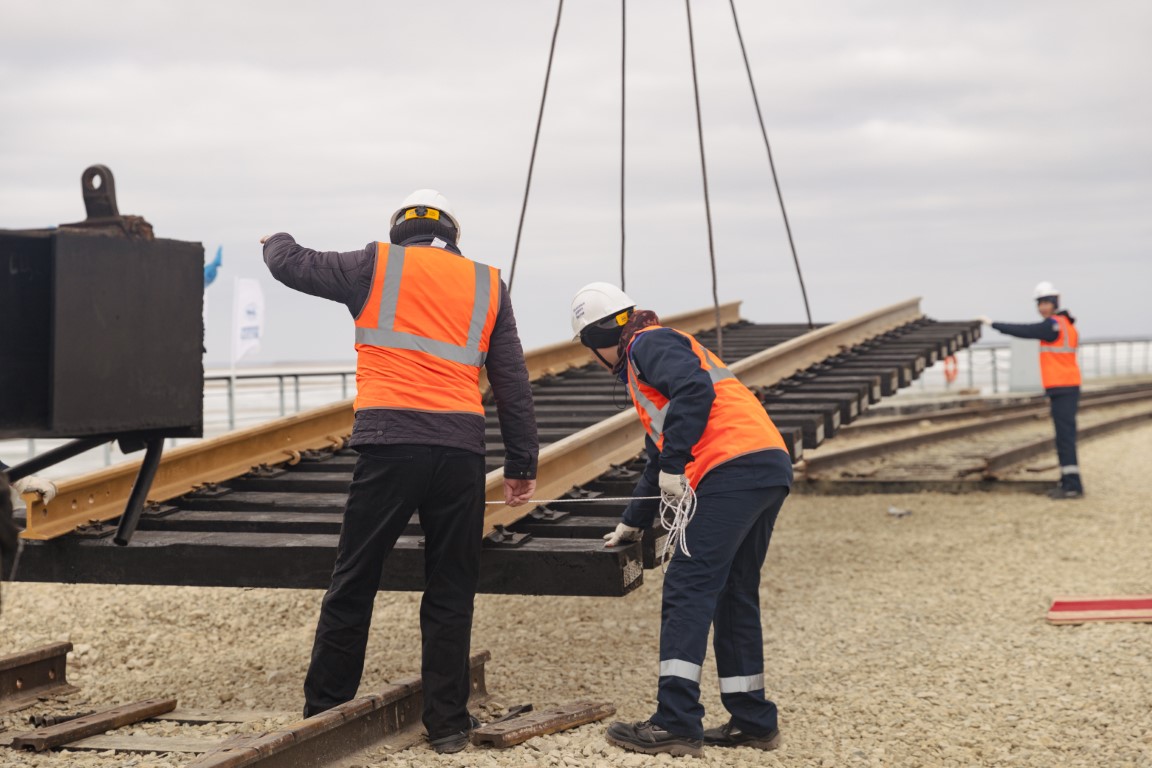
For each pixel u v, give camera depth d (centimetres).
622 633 682
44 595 721
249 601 732
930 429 1814
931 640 663
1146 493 1234
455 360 394
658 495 445
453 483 395
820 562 912
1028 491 1241
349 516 394
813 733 482
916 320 1241
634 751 409
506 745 405
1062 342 1201
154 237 313
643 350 412
